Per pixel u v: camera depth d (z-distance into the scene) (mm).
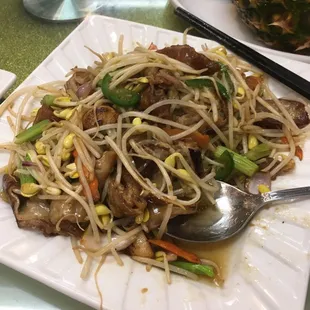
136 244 215
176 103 234
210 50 287
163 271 207
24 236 209
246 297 187
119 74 242
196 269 206
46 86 271
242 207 222
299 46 328
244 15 339
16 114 259
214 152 242
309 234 205
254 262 199
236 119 255
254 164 236
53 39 357
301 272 191
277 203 220
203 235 222
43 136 236
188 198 226
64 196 219
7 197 223
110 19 313
